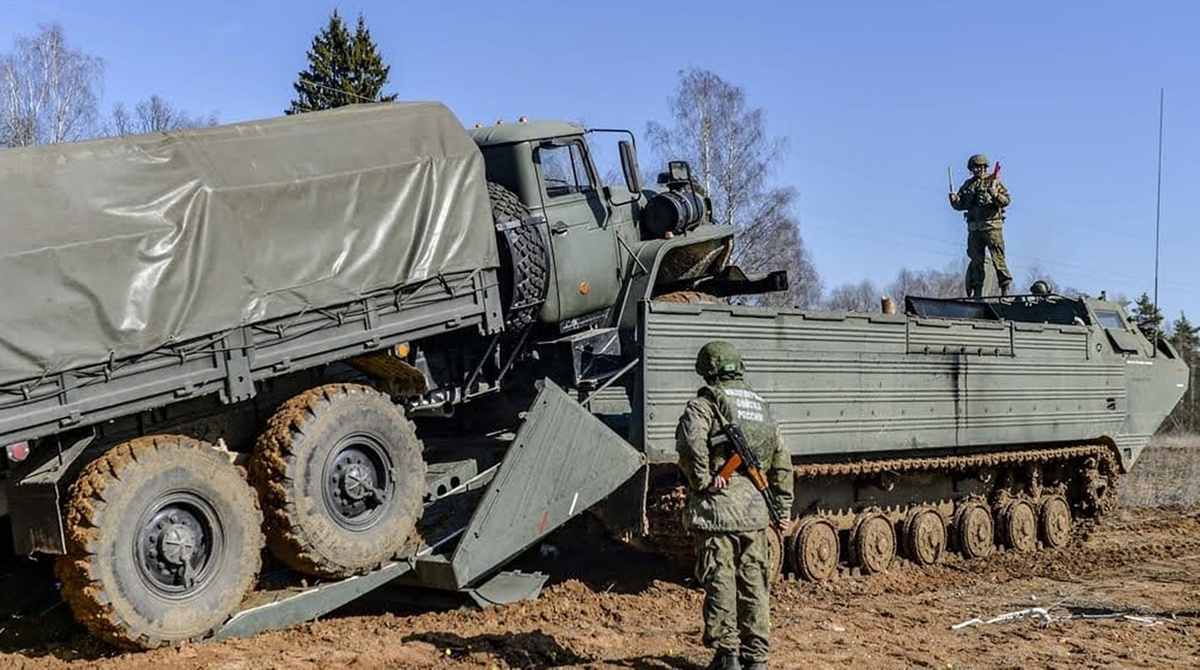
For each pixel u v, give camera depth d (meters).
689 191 11.68
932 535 12.71
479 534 8.37
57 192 6.91
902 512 12.55
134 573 6.98
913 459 12.20
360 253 8.16
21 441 6.53
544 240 9.82
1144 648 8.28
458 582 8.23
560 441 8.88
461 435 10.38
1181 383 16.89
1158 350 16.72
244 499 7.55
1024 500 14.16
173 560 7.14
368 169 8.31
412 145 8.71
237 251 7.52
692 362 9.84
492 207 9.55
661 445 9.55
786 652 7.65
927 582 11.76
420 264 8.52
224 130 7.84
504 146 10.05
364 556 8.06
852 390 11.34
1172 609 10.05
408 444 8.43
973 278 16.17
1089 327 14.96
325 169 8.09
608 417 10.08
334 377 8.73
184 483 7.24
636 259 10.81
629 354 10.26
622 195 10.90
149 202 7.21
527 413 8.75
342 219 8.10
